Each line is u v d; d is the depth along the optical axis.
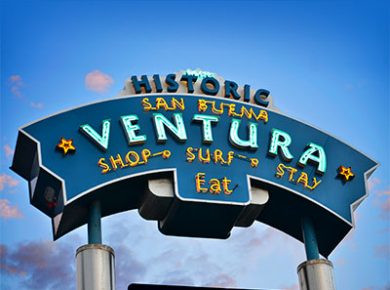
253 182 25.42
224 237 25.86
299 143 26.45
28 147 24.61
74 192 23.97
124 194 24.94
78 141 24.61
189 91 26.28
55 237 25.05
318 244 26.77
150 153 24.92
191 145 25.33
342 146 26.86
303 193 25.78
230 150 25.58
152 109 25.61
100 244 23.53
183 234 25.62
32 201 25.11
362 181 26.61
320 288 24.52
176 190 24.52
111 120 25.14
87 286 22.86
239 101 26.52
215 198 24.72
